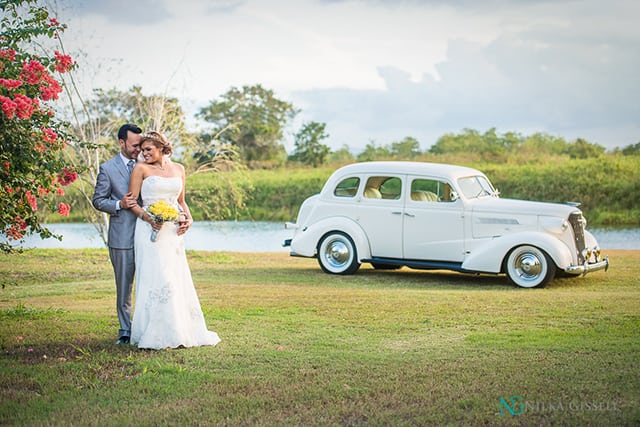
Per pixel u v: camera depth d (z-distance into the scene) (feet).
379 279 38.14
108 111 58.85
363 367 18.16
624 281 35.99
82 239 80.43
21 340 21.59
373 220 38.86
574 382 16.52
